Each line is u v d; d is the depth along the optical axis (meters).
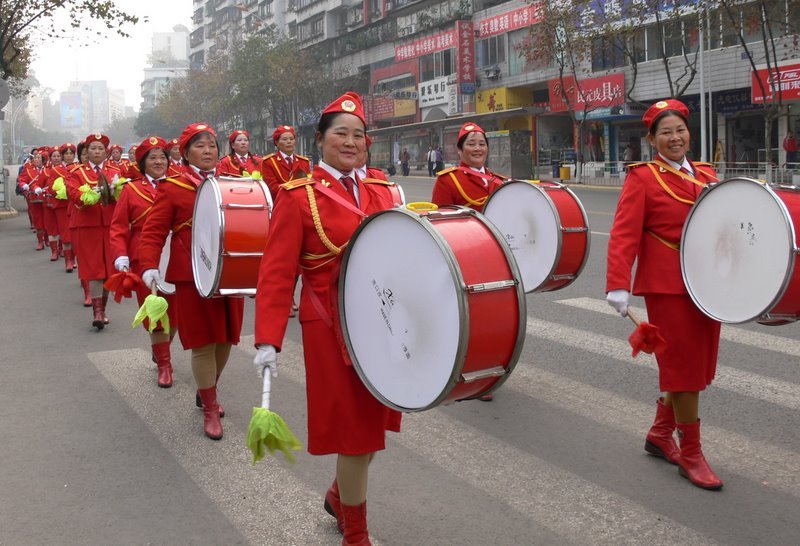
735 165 27.97
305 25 62.06
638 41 32.41
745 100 29.55
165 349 6.41
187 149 5.56
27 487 4.45
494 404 5.70
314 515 4.05
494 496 4.21
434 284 2.86
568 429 5.18
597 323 7.93
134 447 5.06
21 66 33.78
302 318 3.38
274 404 5.87
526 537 3.76
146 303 4.71
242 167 10.62
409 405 2.98
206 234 5.02
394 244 3.01
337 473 3.39
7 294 10.86
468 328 2.76
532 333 7.60
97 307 8.55
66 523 4.01
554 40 32.22
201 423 5.50
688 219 4.14
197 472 4.64
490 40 41.03
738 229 3.89
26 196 19.22
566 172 33.94
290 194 3.34
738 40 28.77
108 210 8.50
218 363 5.49
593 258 11.66
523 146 33.84
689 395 4.28
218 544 3.77
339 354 3.29
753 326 7.48
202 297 5.11
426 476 4.50
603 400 5.71
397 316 3.01
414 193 26.73
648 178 4.31
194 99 73.56
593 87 34.31
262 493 4.33
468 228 2.98
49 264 13.81
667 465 4.57
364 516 3.42
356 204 3.46
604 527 3.83
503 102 40.06
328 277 3.38
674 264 4.23
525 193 6.22
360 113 3.46
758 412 5.31
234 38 74.50
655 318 4.26
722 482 4.29
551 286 6.25
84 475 4.61
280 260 3.32
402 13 47.72
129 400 6.04
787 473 4.40
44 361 7.24
